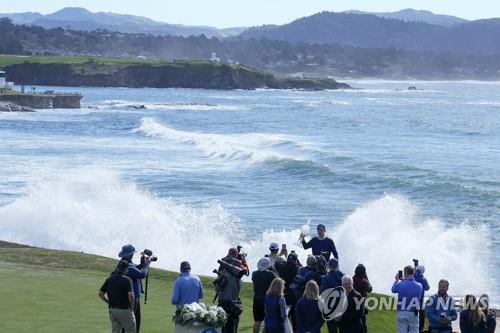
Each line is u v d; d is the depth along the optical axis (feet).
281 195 271.69
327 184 298.15
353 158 372.79
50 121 616.39
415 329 83.56
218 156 380.37
